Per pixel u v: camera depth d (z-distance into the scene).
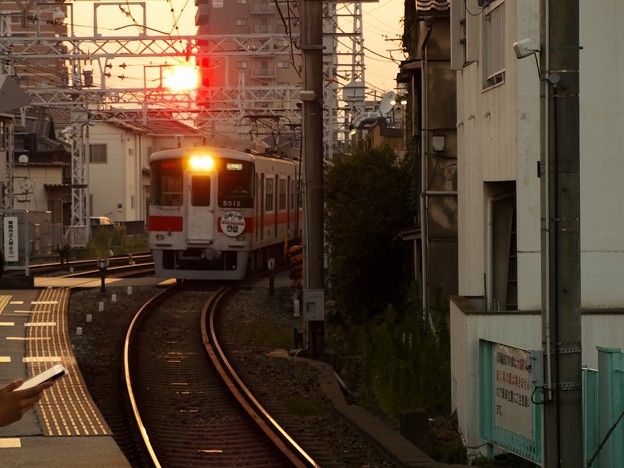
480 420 33.50
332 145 122.62
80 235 138.50
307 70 53.25
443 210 56.78
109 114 129.50
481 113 42.44
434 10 54.62
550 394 23.38
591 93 37.28
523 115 35.91
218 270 83.06
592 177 37.34
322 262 54.09
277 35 106.44
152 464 31.02
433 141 56.78
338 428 37.41
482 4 40.66
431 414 39.59
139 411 39.41
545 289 23.34
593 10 37.16
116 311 71.19
